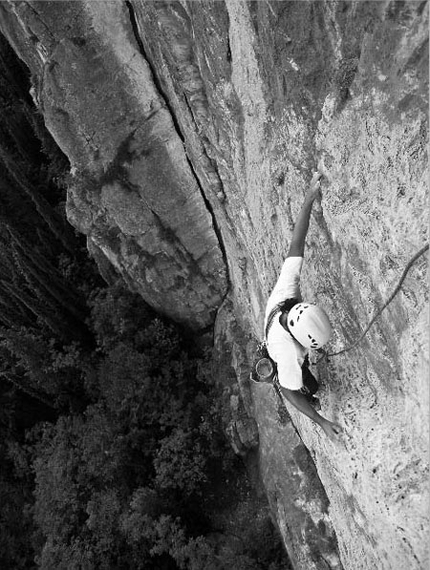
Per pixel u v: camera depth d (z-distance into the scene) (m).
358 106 4.62
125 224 14.30
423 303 4.32
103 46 11.40
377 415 5.44
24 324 19.94
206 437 15.70
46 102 12.46
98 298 17.78
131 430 16.30
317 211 5.77
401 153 4.23
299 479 11.48
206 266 15.02
